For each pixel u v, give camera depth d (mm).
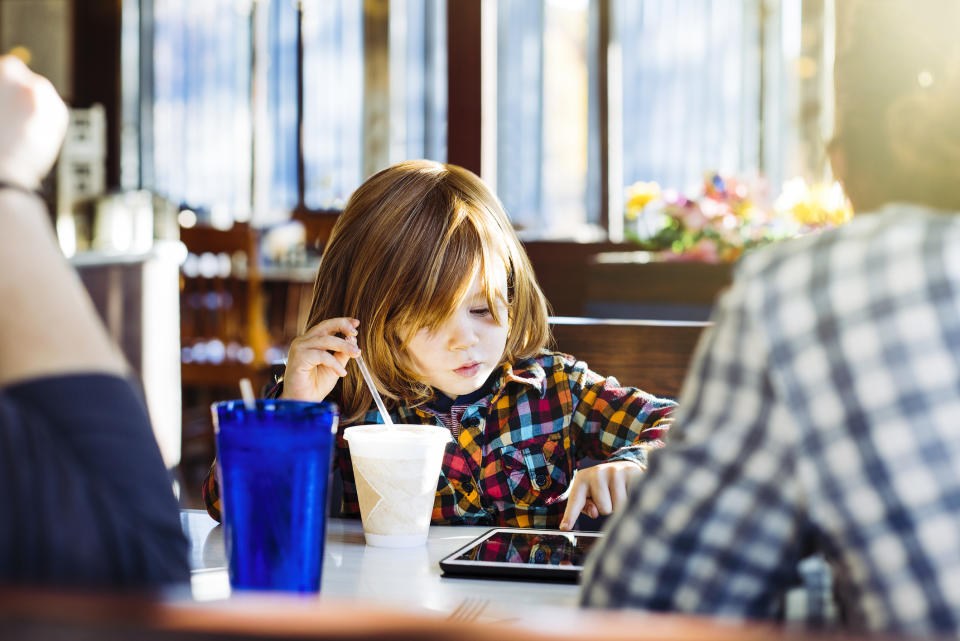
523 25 6090
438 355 1066
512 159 6156
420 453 858
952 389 415
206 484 1032
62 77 6688
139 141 6879
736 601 470
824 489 438
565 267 5312
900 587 422
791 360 442
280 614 261
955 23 499
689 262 3611
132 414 464
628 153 6074
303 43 6703
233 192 6863
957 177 505
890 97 516
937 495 414
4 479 426
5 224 472
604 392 1203
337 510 1170
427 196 1089
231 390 5070
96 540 433
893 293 427
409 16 6555
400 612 269
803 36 5414
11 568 424
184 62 6848
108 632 252
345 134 6703
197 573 772
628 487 926
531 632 252
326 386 1014
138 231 5867
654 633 256
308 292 5109
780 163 5844
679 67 5980
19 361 446
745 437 458
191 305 4160
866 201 533
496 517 1144
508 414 1166
